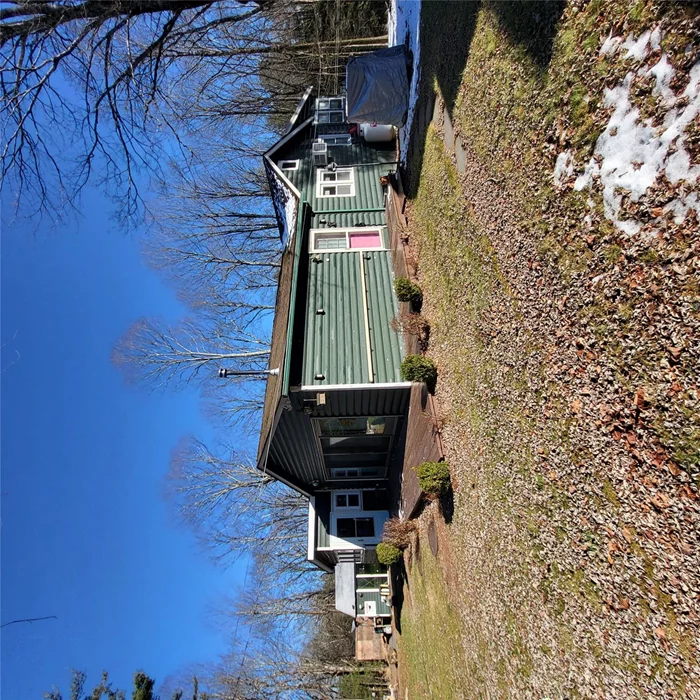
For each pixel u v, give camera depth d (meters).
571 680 3.29
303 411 9.10
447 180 6.89
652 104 2.54
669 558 2.47
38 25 6.16
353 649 21.50
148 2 6.73
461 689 5.79
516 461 4.27
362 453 11.36
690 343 2.34
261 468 11.82
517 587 4.18
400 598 11.18
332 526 13.32
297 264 10.11
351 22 17.42
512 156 4.35
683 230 2.37
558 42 3.47
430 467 6.42
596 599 3.05
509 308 4.49
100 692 16.50
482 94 5.20
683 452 2.38
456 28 6.30
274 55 17.53
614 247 2.88
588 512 3.16
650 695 2.56
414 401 8.30
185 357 20.25
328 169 13.32
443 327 6.96
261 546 21.52
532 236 3.97
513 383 4.38
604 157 2.96
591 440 3.13
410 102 10.34
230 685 20.64
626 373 2.79
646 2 2.56
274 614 21.84
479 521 5.17
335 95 17.73
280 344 10.23
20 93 6.04
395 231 10.27
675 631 2.42
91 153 6.75
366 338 9.16
